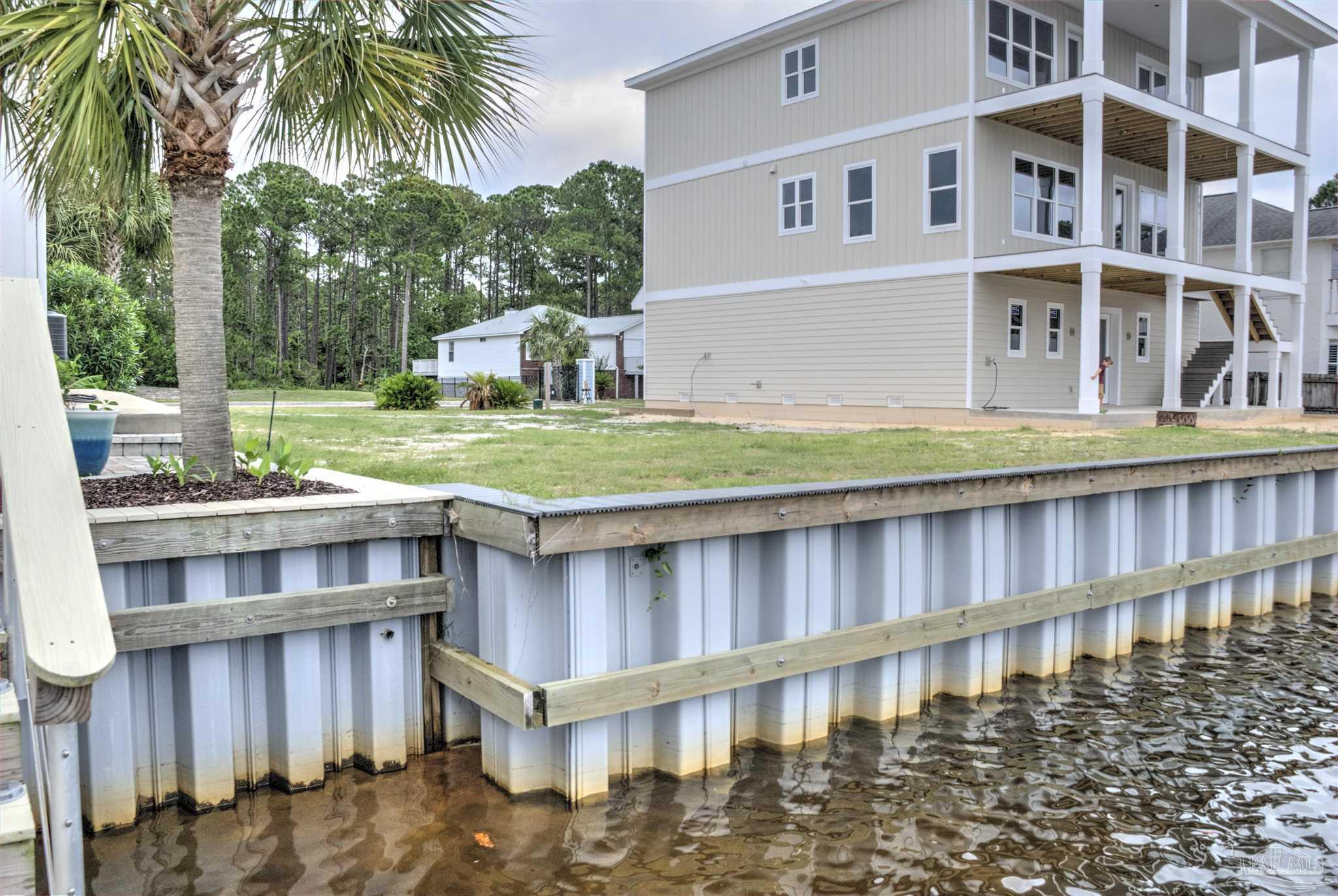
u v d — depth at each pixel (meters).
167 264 26.61
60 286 16.06
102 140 4.68
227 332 60.06
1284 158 21.64
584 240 80.69
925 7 18.56
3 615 3.88
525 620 4.63
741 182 22.33
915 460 9.42
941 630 6.14
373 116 5.47
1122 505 7.59
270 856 4.01
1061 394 20.56
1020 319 19.36
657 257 24.59
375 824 4.34
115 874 3.82
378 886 3.79
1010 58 18.77
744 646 5.46
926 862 4.18
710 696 5.11
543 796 4.69
